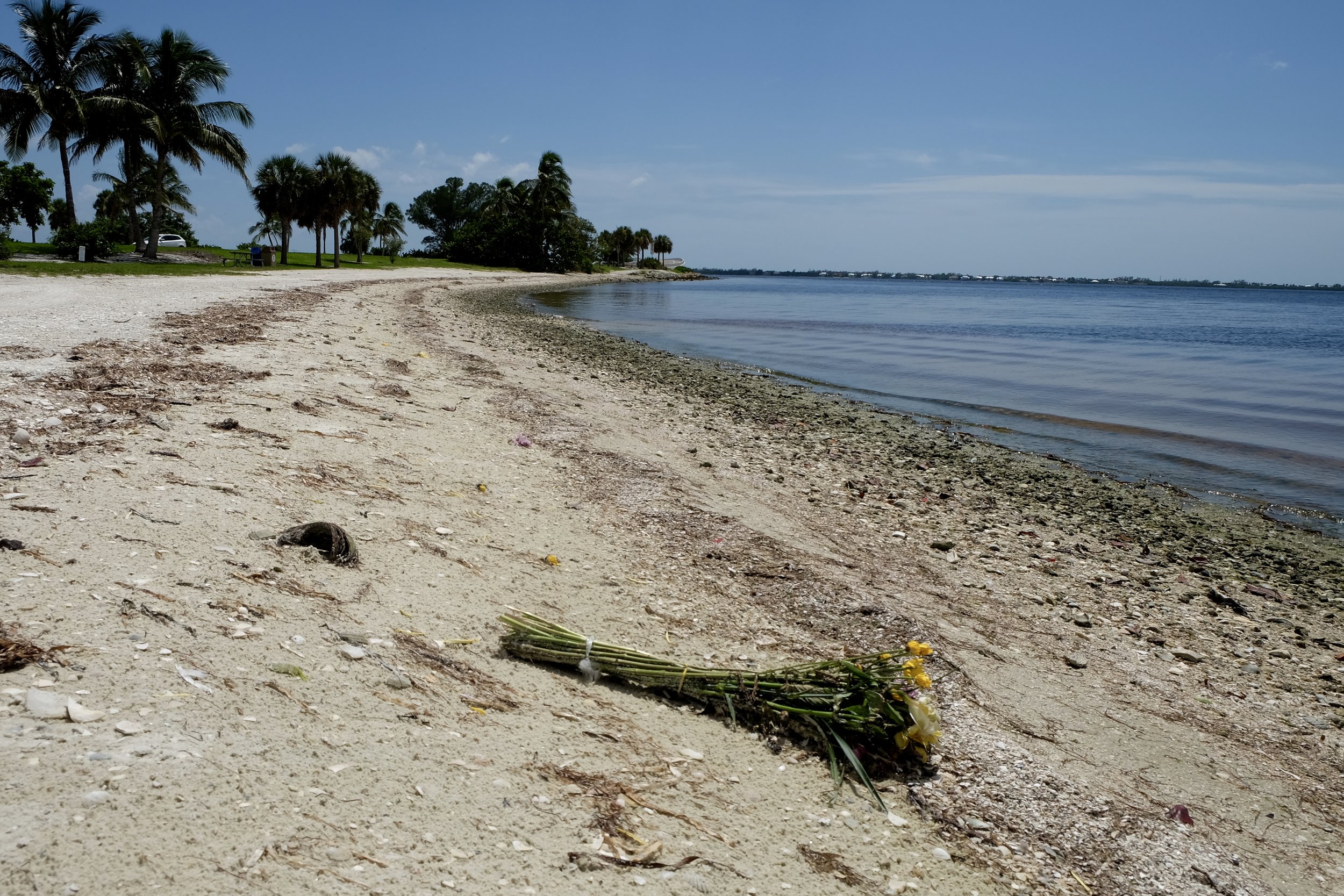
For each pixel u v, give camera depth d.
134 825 2.67
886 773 4.22
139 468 6.18
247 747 3.22
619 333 35.22
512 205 100.12
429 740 3.63
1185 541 10.21
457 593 5.34
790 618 6.03
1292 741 5.32
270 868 2.64
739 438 13.54
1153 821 4.12
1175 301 139.75
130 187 48.75
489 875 2.90
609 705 4.40
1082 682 5.77
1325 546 10.36
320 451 7.80
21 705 3.12
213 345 13.20
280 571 4.91
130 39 44.59
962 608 6.87
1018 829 3.89
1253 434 17.05
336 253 62.75
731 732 4.39
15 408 7.30
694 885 3.12
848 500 10.16
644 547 7.13
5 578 4.05
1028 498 11.70
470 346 20.66
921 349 33.91
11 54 41.25
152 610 4.05
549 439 10.67
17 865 2.40
